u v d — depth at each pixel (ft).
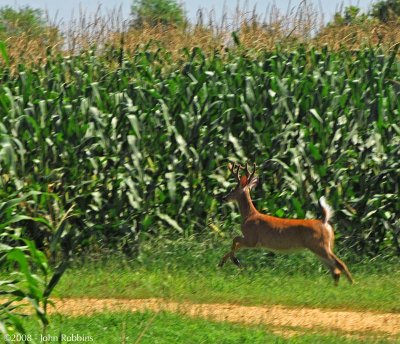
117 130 149.18
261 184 149.69
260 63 167.22
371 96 155.02
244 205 139.85
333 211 145.48
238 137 153.99
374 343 98.07
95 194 142.82
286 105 152.97
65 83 159.84
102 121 147.54
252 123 150.92
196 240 147.02
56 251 142.82
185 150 149.18
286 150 151.64
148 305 115.85
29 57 174.40
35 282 81.10
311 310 117.08
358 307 118.32
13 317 81.00
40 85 162.81
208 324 103.86
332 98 153.38
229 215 149.89
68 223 143.02
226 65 166.50
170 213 150.10
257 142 151.43
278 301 119.96
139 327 100.78
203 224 150.41
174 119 153.28
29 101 152.35
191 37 183.01
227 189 150.92
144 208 146.41
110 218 147.02
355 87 154.61
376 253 147.23
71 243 143.43
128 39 181.68
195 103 153.89
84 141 145.69
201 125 151.02
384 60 166.50
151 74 163.84
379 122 149.18
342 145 151.64
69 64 169.89
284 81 157.58
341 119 152.97
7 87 156.97
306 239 133.90
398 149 147.95
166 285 125.49
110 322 103.30
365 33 185.68
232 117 152.05
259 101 155.22
